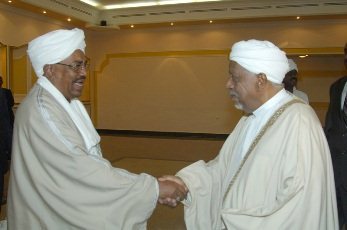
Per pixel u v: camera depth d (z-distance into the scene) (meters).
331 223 1.27
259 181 1.31
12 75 8.76
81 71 1.55
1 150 3.60
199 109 10.92
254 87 1.41
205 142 9.61
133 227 1.41
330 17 9.30
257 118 1.46
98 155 1.61
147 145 9.08
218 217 1.63
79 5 9.90
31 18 9.20
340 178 2.32
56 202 1.37
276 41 9.98
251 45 1.39
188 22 10.27
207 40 10.66
